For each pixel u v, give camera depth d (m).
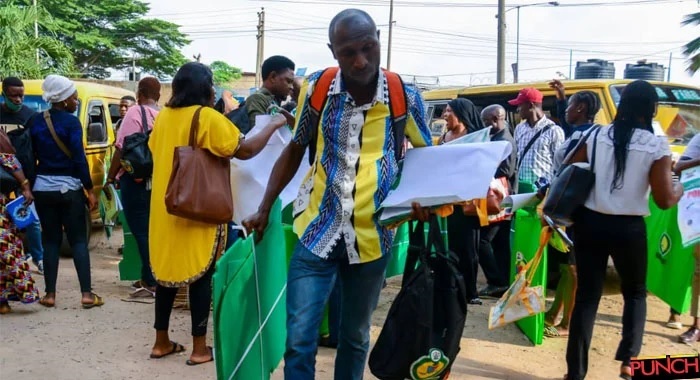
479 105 8.60
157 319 4.34
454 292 2.99
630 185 3.72
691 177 4.80
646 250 3.84
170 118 4.07
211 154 4.00
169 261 4.09
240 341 2.93
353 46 2.69
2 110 6.85
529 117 6.22
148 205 5.60
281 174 3.17
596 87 7.12
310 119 2.96
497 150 2.95
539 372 4.28
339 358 3.16
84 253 5.45
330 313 4.50
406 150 3.12
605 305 5.86
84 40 37.41
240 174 4.24
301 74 6.13
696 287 4.91
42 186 5.22
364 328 3.08
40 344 4.57
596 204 3.79
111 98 8.88
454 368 4.30
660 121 7.24
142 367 4.20
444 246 3.01
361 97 2.88
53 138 5.19
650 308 5.78
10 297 5.20
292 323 2.92
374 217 2.90
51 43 16.97
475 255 5.73
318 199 2.96
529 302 3.94
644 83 3.74
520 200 4.15
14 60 15.44
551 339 4.93
